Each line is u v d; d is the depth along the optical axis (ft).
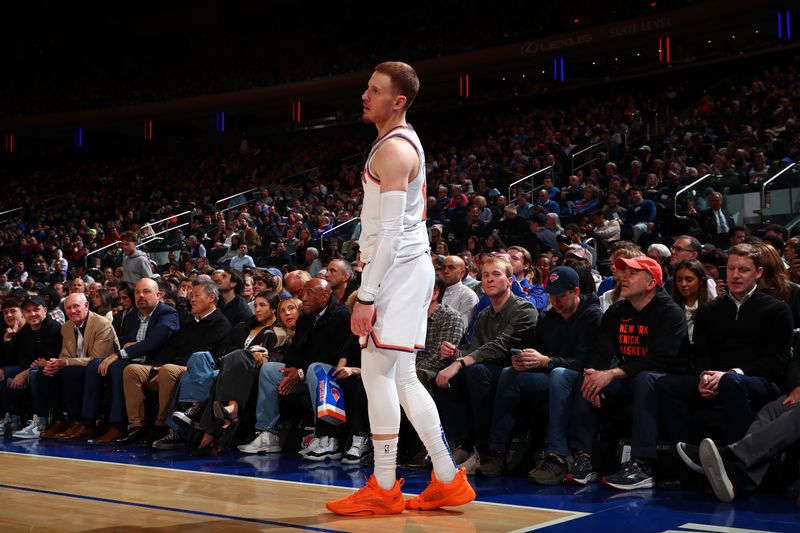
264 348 16.17
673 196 33.12
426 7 74.02
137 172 77.46
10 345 19.83
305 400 15.33
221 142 79.56
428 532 8.18
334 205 48.80
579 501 10.11
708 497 10.34
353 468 13.23
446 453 9.29
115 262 42.55
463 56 67.36
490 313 13.87
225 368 15.25
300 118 76.33
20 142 86.43
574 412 11.72
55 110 83.10
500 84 70.64
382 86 8.93
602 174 42.45
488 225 33.96
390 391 9.02
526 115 60.08
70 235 54.65
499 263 13.53
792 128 37.78
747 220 28.96
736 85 54.65
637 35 59.21
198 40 84.23
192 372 15.56
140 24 85.87
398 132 8.88
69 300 18.47
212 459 14.38
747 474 10.15
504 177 44.86
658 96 54.80
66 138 86.94
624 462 11.78
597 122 52.34
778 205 28.17
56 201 74.79
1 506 9.62
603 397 11.76
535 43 63.82
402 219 8.64
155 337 17.16
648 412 11.20
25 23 87.66
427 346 14.19
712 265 16.67
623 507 9.67
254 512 9.25
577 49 62.08
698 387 11.33
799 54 53.31
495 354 13.03
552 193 38.75
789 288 12.67
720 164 34.40
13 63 87.51
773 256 12.17
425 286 9.15
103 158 83.51
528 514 9.20
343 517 8.96
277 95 75.05
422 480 12.17
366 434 13.97
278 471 12.87
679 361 11.77
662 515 9.14
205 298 16.98
